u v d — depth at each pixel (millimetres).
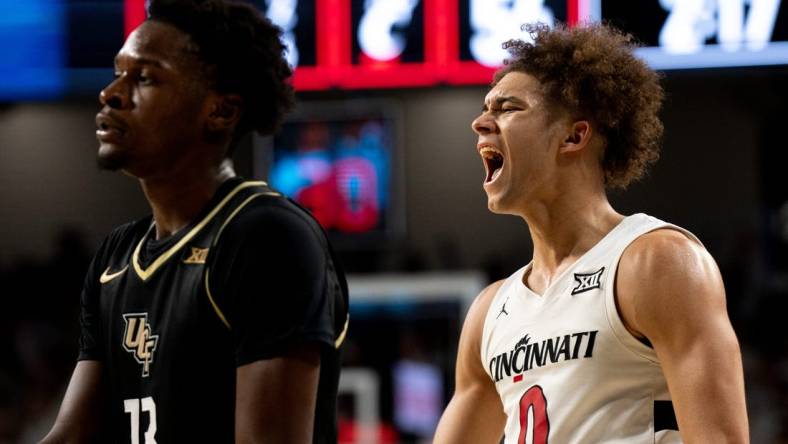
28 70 10391
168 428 3188
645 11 9188
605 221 3637
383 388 12312
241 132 3508
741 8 9125
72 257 13398
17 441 11836
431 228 13844
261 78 3482
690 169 13758
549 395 3441
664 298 3283
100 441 3535
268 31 3521
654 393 3363
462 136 13852
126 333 3340
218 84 3402
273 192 3344
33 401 12250
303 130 12695
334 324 3277
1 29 10391
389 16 9609
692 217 13719
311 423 3107
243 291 3123
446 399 12336
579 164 3662
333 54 9648
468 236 13844
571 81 3635
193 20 3389
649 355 3354
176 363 3188
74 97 10562
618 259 3443
